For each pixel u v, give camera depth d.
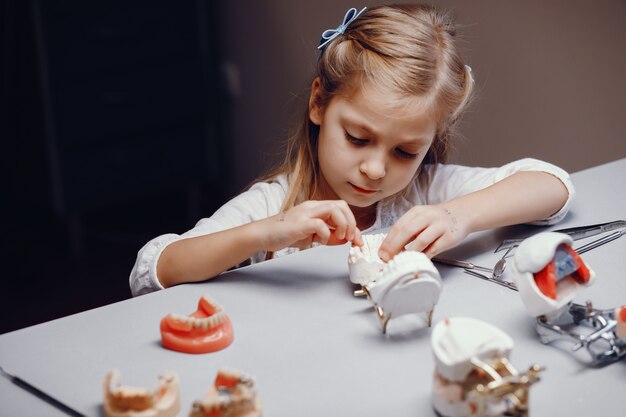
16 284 2.31
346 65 1.02
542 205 0.94
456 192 1.17
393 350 0.67
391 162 1.00
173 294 0.80
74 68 2.34
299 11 2.36
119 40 2.40
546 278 0.67
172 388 0.60
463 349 0.56
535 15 1.78
